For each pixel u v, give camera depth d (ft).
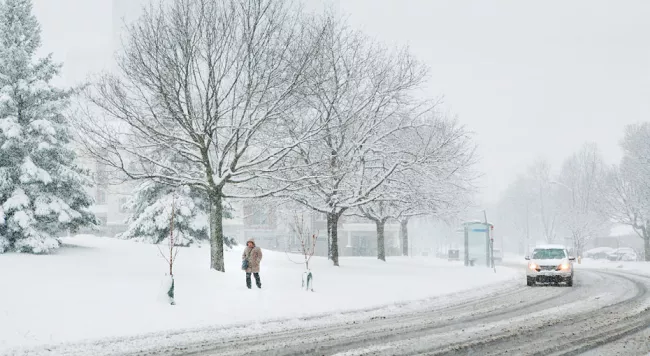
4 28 82.58
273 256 106.73
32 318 40.96
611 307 54.60
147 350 34.45
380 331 40.73
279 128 84.53
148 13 69.56
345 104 88.89
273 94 75.00
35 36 85.10
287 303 52.34
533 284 80.59
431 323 44.60
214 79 67.97
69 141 85.30
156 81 68.18
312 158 91.40
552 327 42.14
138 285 56.80
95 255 81.82
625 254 220.23
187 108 68.08
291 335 39.40
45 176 78.59
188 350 34.37
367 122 91.20
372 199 93.61
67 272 64.34
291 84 71.61
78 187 83.35
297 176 87.66
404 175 97.86
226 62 68.95
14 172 79.15
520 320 45.98
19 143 78.89
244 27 69.05
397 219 122.72
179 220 105.19
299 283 67.56
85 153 71.87
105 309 45.27
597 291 71.77
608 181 191.11
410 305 57.06
